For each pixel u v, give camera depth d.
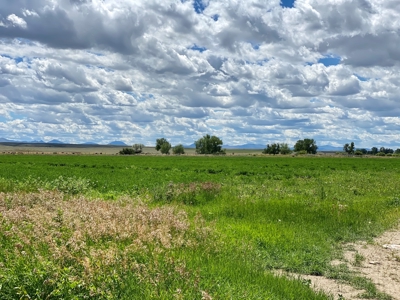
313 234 12.97
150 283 6.41
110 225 9.44
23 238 8.05
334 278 8.98
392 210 18.34
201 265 7.96
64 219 10.02
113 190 23.45
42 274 6.04
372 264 10.04
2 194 14.63
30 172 37.22
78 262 6.78
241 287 7.00
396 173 45.84
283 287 7.44
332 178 36.66
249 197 20.84
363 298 7.66
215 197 20.27
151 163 67.31
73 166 54.44
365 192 25.52
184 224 10.83
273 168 53.28
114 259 7.00
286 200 19.81
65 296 5.82
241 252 9.79
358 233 13.61
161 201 18.62
